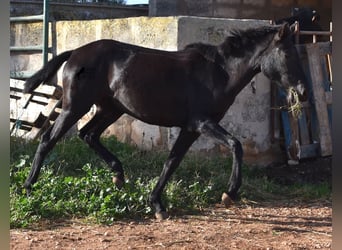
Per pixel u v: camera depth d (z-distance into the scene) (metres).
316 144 8.77
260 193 7.62
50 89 9.31
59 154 8.03
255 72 6.42
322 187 8.02
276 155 8.95
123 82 6.43
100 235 5.70
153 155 8.16
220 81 6.35
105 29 9.41
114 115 7.00
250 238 5.78
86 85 6.49
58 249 5.19
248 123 8.73
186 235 5.80
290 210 7.05
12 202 6.18
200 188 7.19
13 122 9.78
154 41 8.68
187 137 6.50
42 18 10.25
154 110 6.40
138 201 6.56
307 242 5.68
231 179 6.08
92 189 6.72
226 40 6.39
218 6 13.60
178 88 6.34
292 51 6.14
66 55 6.83
